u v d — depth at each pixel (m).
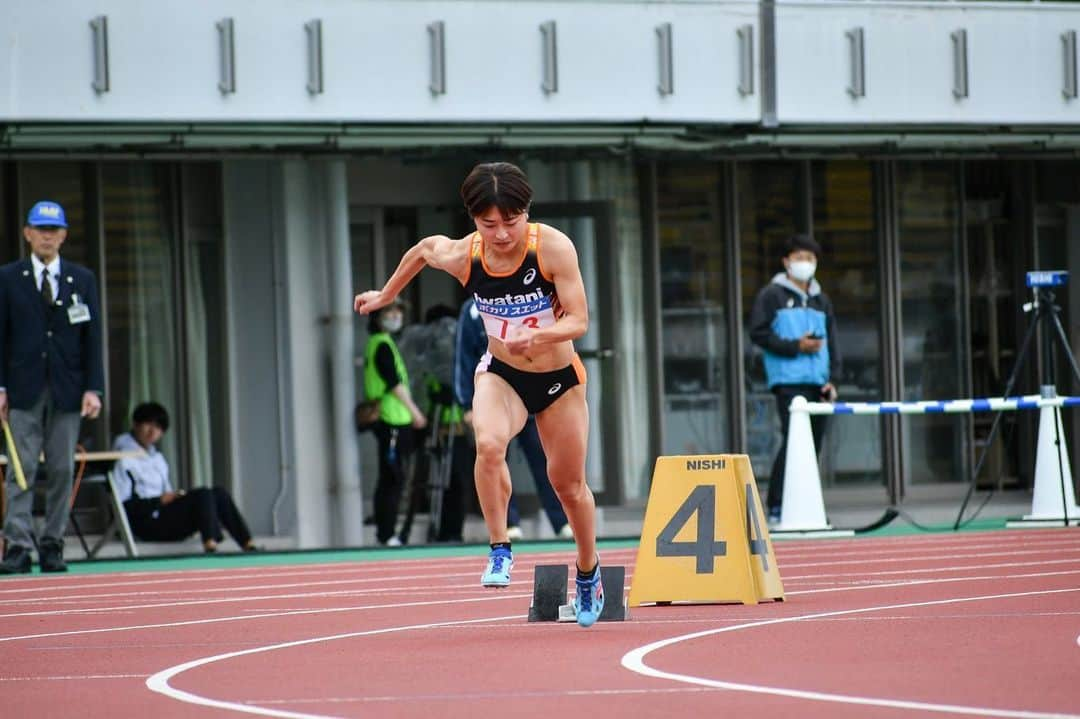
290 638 21.48
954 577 28.47
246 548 42.69
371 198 49.38
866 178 52.84
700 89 43.94
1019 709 14.17
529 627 21.92
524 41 42.31
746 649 18.73
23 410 34.38
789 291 43.25
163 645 21.05
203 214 45.75
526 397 19.70
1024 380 54.75
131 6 39.53
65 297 34.59
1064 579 27.52
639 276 50.44
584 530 20.47
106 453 40.16
